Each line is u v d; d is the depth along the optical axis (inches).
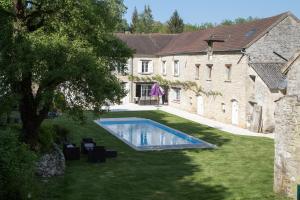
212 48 1667.1
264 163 930.7
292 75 693.3
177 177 805.9
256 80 1391.5
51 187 719.7
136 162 921.5
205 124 1535.4
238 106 1491.1
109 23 868.0
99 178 784.9
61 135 1065.5
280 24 1433.3
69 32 774.5
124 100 2237.9
